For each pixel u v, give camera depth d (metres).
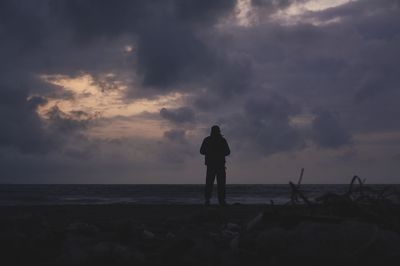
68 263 4.88
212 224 8.85
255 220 5.74
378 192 6.29
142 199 33.81
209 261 5.07
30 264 5.09
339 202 5.90
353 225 4.61
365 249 4.29
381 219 5.52
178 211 13.12
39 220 7.54
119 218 10.48
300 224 4.95
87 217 10.92
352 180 6.22
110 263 4.88
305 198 6.01
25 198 35.12
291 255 4.51
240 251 5.10
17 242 5.36
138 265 4.89
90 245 5.71
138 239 6.82
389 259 4.26
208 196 15.60
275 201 29.89
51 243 5.95
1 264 5.11
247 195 50.47
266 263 4.75
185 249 5.21
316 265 4.38
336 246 4.36
